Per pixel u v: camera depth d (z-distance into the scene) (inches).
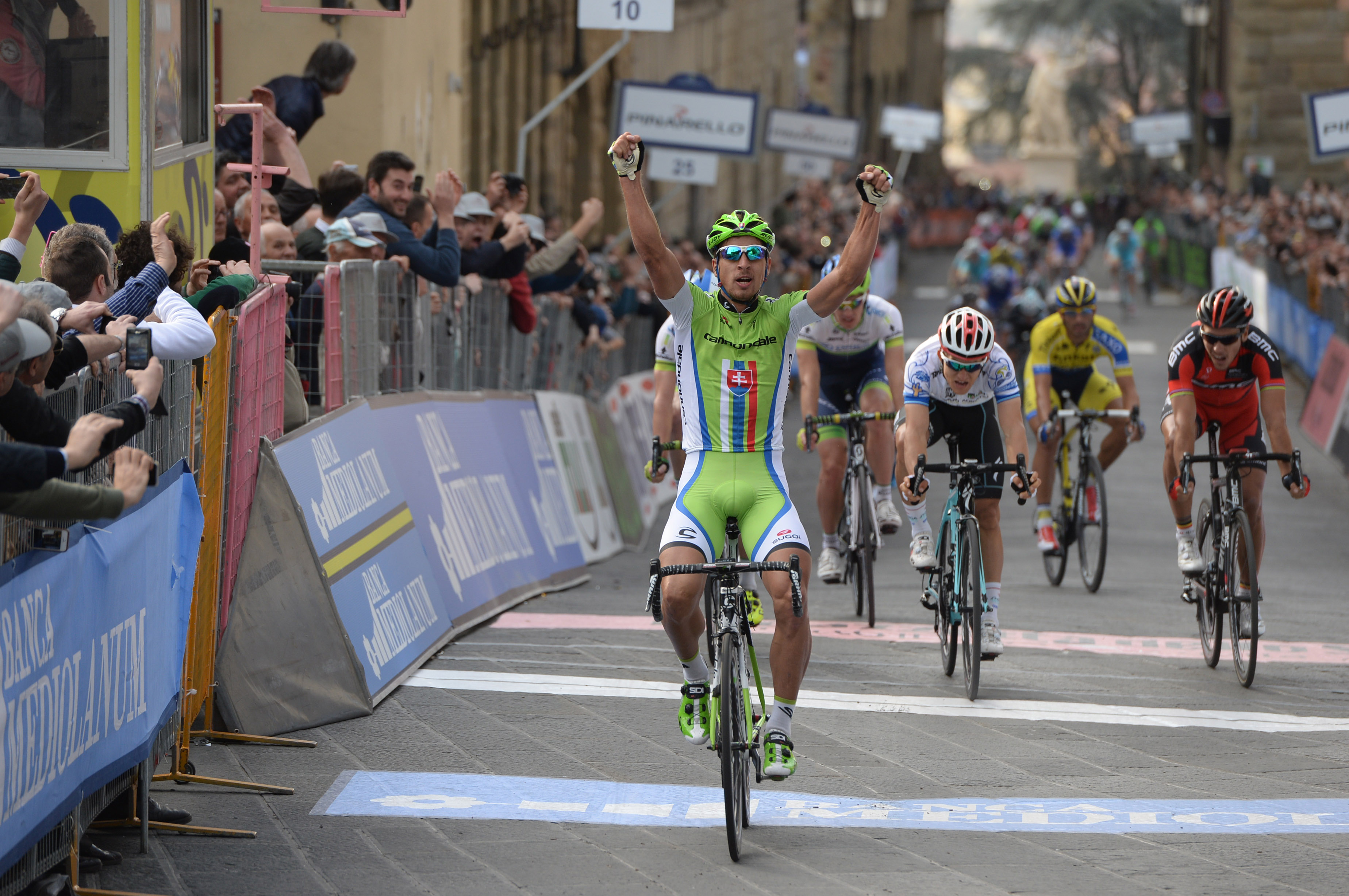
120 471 369.4
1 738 346.9
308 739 592.4
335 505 687.7
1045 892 446.9
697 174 1847.9
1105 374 2384.4
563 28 2193.7
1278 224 3061.0
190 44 697.6
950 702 695.7
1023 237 4261.8
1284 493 1541.6
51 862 392.2
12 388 361.4
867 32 6712.6
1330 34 4532.5
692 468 507.8
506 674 718.5
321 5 1211.9
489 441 966.4
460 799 526.6
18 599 356.5
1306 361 2294.5
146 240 512.4
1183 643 858.8
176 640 485.4
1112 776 579.2
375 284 817.5
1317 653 832.3
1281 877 463.8
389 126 1267.2
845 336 878.4
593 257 1578.5
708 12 3287.4
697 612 494.6
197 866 450.9
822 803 536.1
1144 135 5196.9
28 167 599.2
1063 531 1043.9
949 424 762.8
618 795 537.6
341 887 437.4
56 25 598.5
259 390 629.9
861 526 885.2
